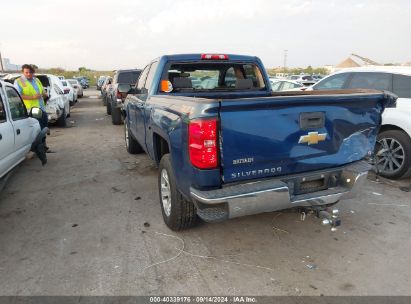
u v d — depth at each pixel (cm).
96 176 599
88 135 1023
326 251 350
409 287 293
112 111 1231
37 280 300
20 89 725
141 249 352
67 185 551
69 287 290
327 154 329
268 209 302
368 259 335
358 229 397
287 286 294
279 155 303
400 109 548
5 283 296
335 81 670
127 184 556
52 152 786
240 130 282
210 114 272
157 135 430
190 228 390
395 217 429
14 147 512
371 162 370
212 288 290
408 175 596
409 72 556
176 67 489
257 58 518
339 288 291
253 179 303
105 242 366
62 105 1156
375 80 596
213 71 513
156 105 412
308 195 319
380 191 519
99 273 310
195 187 296
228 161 285
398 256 341
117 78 1264
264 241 369
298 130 305
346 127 333
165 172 382
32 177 593
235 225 405
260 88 528
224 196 281
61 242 366
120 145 870
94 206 465
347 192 331
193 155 283
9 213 442
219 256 339
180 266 322
